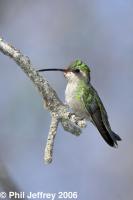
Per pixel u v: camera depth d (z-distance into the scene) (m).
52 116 7.57
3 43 7.40
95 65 16.94
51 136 7.43
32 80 7.59
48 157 7.27
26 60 7.51
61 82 16.53
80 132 7.66
